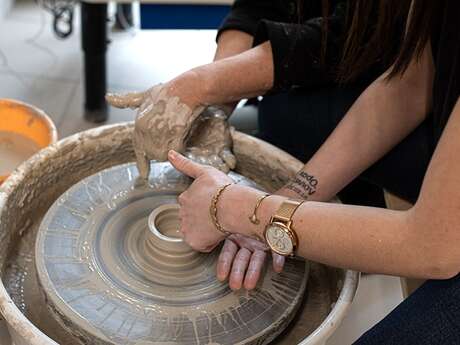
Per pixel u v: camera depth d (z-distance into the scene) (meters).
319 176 1.20
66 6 3.02
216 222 1.00
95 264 1.08
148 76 2.86
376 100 1.24
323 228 0.91
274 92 1.36
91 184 1.24
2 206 1.15
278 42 1.29
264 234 0.95
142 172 1.22
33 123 1.64
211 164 1.21
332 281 1.20
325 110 1.50
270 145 1.38
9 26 3.14
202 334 0.99
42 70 2.83
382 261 0.89
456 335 0.93
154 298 1.03
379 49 1.21
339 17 1.37
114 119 2.57
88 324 0.97
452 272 0.87
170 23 2.03
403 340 0.98
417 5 1.04
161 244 1.07
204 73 1.19
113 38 3.11
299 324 1.13
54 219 1.15
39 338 0.91
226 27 1.45
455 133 0.81
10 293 1.15
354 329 1.22
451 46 1.03
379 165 1.42
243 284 1.06
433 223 0.83
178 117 1.15
